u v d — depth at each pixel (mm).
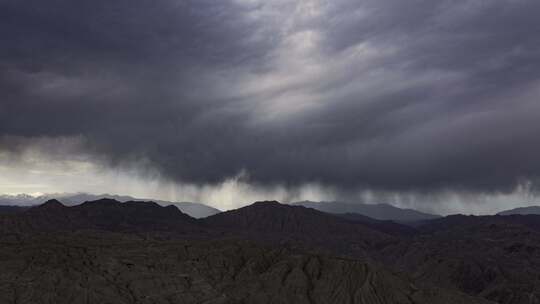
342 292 166500
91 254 172000
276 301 162375
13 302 145750
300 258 181000
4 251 168250
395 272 186750
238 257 186250
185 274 170750
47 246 173625
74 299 149750
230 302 159625
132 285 160500
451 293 175625
